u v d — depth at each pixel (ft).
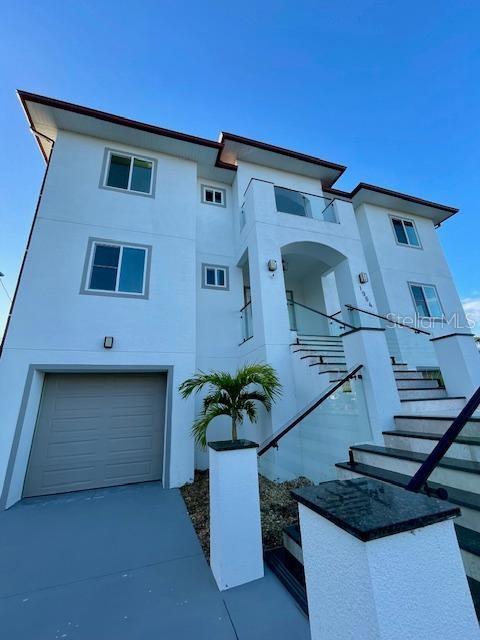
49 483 16.71
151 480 18.60
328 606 3.34
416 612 2.84
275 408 18.42
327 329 30.04
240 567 8.04
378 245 31.96
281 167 30.73
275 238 23.22
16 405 16.20
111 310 19.79
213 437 21.65
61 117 22.41
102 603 7.41
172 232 23.49
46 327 18.02
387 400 12.19
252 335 22.11
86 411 18.40
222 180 30.04
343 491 4.05
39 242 19.51
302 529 3.93
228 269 26.91
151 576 8.55
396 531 2.95
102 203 22.24
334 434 13.92
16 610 7.22
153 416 19.66
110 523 12.47
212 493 8.96
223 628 6.45
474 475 6.89
